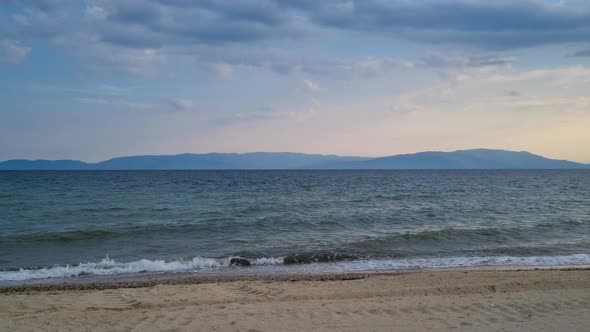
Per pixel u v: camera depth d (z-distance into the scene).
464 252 15.66
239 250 15.54
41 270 12.28
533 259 14.31
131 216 24.59
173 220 22.84
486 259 14.36
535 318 6.82
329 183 67.69
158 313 7.16
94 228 19.98
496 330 6.24
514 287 9.35
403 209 28.69
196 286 9.70
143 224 21.23
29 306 7.91
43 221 22.50
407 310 7.25
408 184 65.25
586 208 30.28
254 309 7.36
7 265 13.27
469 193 44.72
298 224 21.88
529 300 7.92
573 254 15.24
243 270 12.79
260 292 9.02
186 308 7.47
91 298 8.57
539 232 19.89
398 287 9.43
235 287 9.57
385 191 47.56
